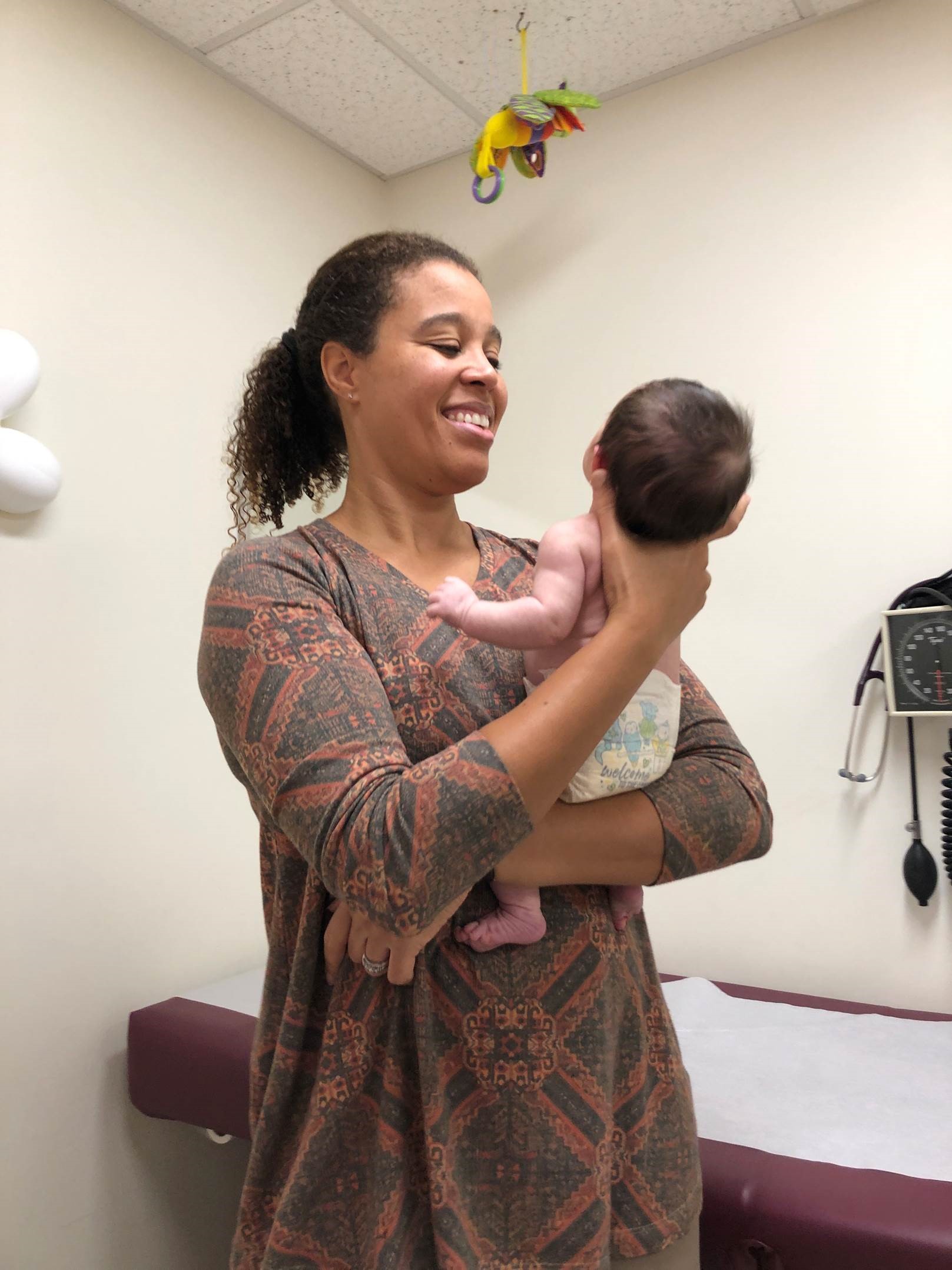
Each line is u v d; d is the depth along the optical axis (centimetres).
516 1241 74
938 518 176
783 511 192
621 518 74
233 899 194
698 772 86
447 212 242
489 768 64
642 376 210
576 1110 75
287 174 221
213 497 195
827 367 188
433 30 190
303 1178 74
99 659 170
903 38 183
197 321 194
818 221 191
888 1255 92
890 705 171
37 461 152
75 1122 160
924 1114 118
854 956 181
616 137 216
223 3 181
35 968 156
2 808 153
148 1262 170
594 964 79
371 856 63
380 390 88
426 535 93
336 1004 77
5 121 161
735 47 199
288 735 69
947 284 177
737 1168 104
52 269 167
